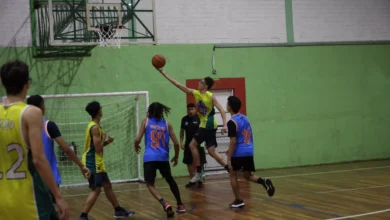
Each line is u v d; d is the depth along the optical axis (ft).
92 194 22.17
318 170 39.83
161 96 39.65
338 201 25.52
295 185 31.96
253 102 42.06
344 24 44.93
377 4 45.62
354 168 40.01
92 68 37.99
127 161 38.24
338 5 44.80
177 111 40.01
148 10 38.19
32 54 36.55
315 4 44.09
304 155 43.39
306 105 43.60
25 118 10.44
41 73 36.70
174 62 40.09
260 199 27.12
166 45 39.91
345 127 44.75
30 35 36.60
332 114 44.37
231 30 41.68
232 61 41.60
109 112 38.09
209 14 41.11
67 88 37.29
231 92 41.83
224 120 26.43
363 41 45.34
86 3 34.32
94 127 22.00
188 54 40.45
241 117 24.03
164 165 23.54
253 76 42.11
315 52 43.93
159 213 24.39
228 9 41.65
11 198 10.40
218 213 23.58
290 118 43.11
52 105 36.63
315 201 25.77
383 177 34.17
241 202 24.80
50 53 36.88
